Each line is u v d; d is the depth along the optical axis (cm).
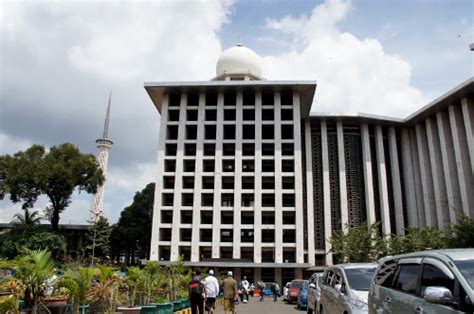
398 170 5444
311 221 5059
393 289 659
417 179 5394
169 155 5241
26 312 934
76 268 1105
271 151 5106
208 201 5062
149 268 1507
